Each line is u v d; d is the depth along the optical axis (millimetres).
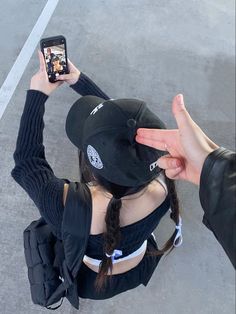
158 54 3121
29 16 3061
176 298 2252
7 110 2650
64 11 3152
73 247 1284
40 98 1455
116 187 1167
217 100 2990
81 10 3193
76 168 2545
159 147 1007
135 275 1592
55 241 1737
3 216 2328
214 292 2303
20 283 2168
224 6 3525
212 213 793
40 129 1396
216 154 810
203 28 3350
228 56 3229
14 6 3078
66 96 2748
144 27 3240
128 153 1075
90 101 1355
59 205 1234
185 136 859
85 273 1512
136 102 1155
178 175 968
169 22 3318
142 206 1296
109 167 1104
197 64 3135
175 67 3082
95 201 1230
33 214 2359
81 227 1212
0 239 2266
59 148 2586
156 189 1321
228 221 770
